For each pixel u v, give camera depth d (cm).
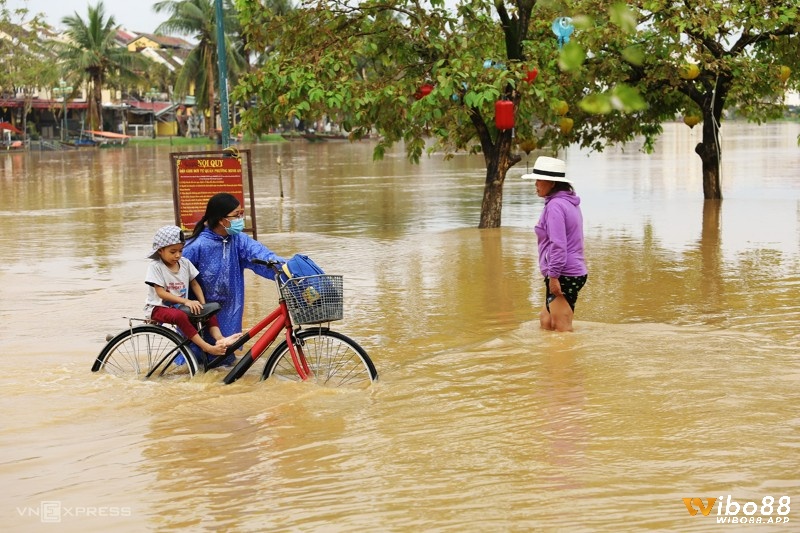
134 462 570
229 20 7931
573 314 954
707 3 1952
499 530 441
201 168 1301
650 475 511
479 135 1888
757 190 2752
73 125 9769
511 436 592
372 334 940
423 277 1293
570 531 438
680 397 668
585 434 590
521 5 1809
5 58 7706
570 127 1956
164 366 794
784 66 2070
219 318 812
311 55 1752
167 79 10594
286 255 1520
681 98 2402
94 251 1642
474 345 870
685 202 2405
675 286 1181
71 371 797
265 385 742
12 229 2028
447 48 1772
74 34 8388
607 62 1989
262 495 505
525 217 2134
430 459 554
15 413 679
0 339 934
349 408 675
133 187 3431
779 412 625
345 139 10869
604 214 2144
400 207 2445
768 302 1062
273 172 4153
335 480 524
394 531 447
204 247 800
